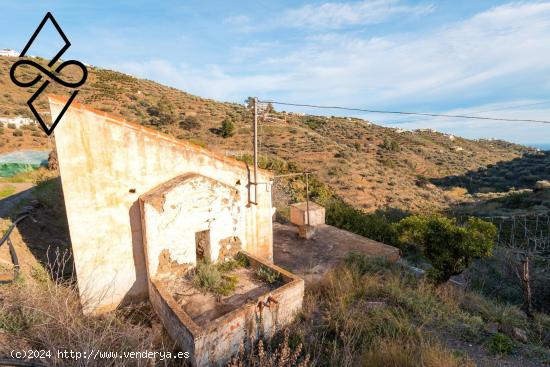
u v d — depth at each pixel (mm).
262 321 5254
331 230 11703
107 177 5711
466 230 7371
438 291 7016
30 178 15531
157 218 5930
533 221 19719
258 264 6918
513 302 8594
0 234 7246
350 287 6688
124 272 6070
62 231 8945
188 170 6668
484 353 4828
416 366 4105
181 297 5875
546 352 4859
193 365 4371
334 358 4527
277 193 19188
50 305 3840
